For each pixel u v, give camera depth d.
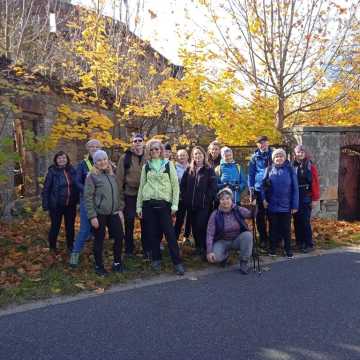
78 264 5.93
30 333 3.93
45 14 14.42
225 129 9.72
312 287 5.15
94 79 10.12
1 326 4.09
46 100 9.40
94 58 9.78
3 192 8.04
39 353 3.55
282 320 4.16
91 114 8.70
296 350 3.56
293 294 4.91
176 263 5.75
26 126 9.07
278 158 6.61
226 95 9.61
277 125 10.57
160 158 5.91
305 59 10.07
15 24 12.82
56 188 6.36
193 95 9.72
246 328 3.99
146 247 6.32
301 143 9.66
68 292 5.00
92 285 5.20
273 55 9.91
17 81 7.94
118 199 5.68
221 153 6.80
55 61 12.78
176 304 4.62
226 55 9.98
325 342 3.70
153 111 10.52
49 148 7.82
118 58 9.80
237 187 6.62
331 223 9.11
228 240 5.97
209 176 6.31
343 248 7.23
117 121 10.84
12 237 7.07
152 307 4.54
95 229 5.58
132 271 5.77
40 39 13.91
